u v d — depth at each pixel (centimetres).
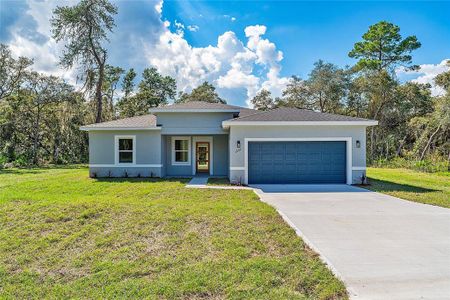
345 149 1405
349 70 3606
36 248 558
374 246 539
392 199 1019
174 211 761
